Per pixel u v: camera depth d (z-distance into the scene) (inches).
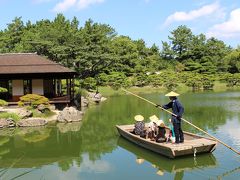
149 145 506.6
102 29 2166.6
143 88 2161.7
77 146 585.9
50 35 1750.7
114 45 2266.2
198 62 2731.3
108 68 2170.3
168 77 2204.7
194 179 397.4
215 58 2775.6
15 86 1026.7
